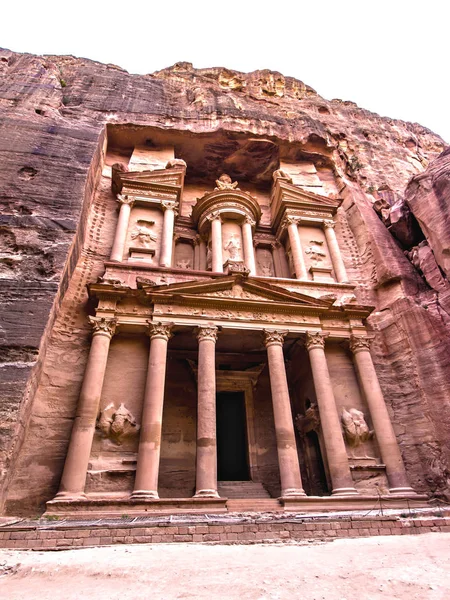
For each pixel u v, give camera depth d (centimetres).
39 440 1184
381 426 1366
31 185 1524
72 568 586
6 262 1274
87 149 1800
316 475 1522
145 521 862
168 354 1683
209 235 2117
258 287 1550
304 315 1563
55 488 1124
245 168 2570
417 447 1405
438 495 1282
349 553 663
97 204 1975
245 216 2075
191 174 2570
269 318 1516
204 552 684
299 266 1902
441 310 1612
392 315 1709
